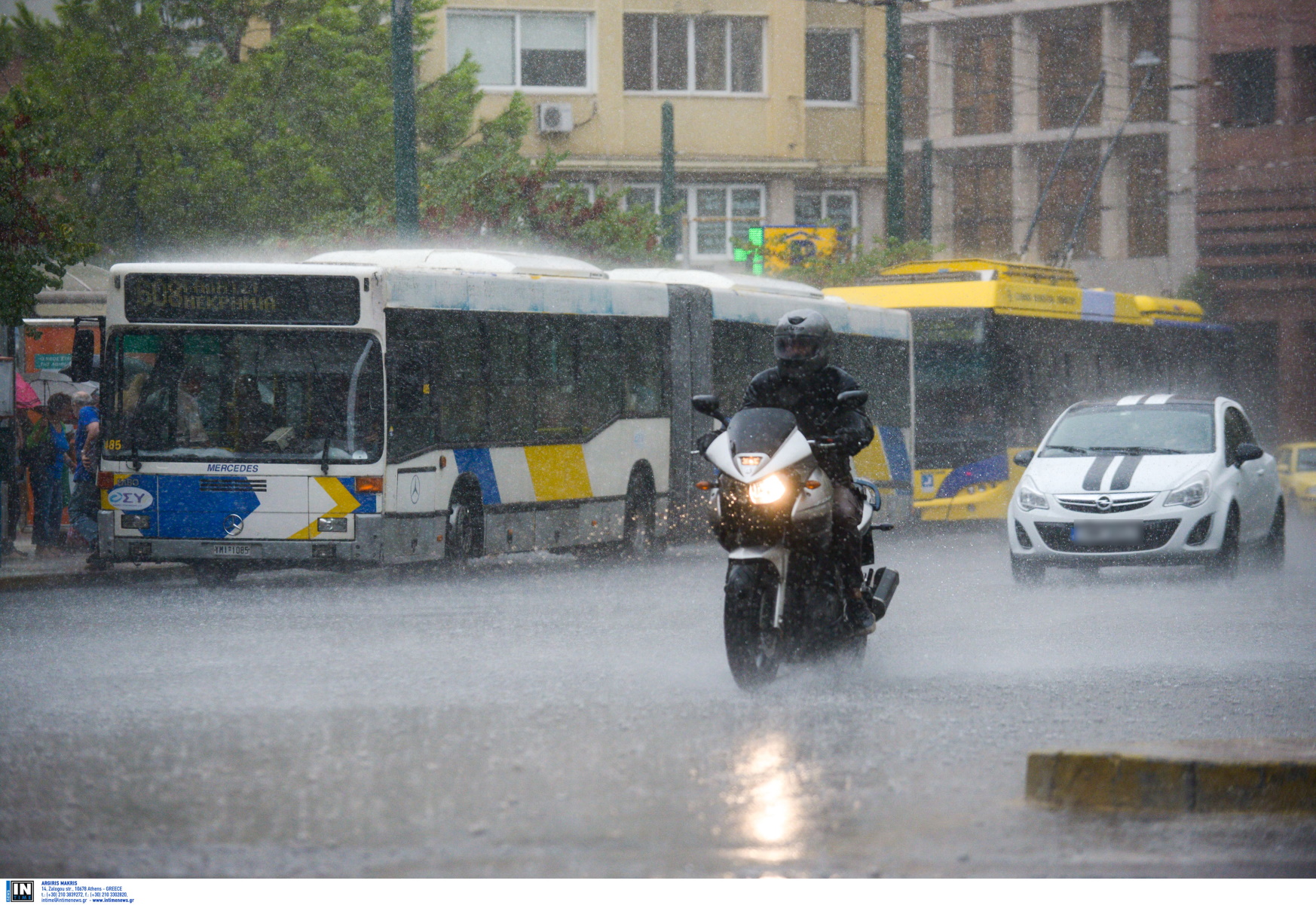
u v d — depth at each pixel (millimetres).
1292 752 12547
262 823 11547
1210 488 30438
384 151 55844
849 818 11672
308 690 17469
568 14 80250
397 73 39844
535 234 54188
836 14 86312
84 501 32719
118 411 30578
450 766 13398
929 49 109688
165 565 33594
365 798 12273
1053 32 107062
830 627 17688
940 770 13289
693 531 40531
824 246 73750
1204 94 101750
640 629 23266
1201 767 11938
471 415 32688
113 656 20438
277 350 30297
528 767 13359
